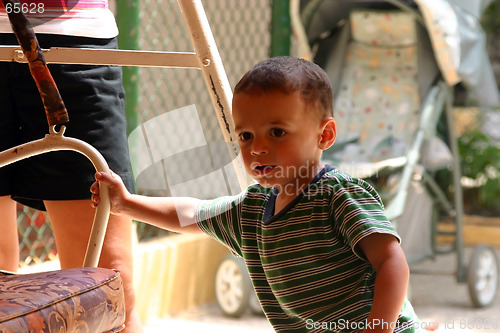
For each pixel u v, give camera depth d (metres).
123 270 2.40
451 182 6.78
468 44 4.97
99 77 2.45
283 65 1.88
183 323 4.47
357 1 5.17
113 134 2.49
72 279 1.85
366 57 5.31
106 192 2.01
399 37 5.18
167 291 4.63
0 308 1.63
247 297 4.50
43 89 1.95
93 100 2.44
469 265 4.73
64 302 1.74
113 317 1.90
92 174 2.41
